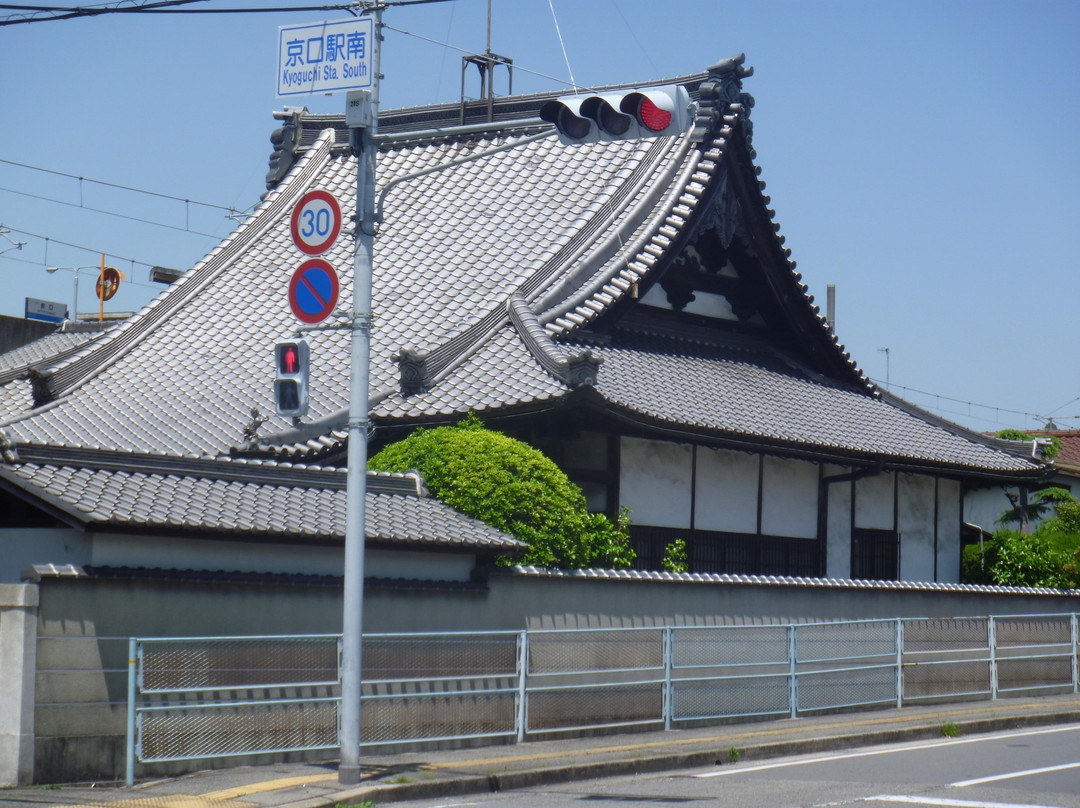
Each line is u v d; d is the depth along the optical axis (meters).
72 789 10.77
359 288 11.61
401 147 27.06
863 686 17.88
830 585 18.66
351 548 11.36
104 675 11.36
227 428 19.27
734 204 23.44
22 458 12.42
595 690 14.85
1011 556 25.17
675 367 21.91
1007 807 9.95
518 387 17.81
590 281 21.28
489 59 26.89
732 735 14.77
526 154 25.48
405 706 13.12
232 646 12.09
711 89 23.02
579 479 18.78
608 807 10.27
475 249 23.17
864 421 23.77
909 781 11.57
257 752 12.16
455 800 11.01
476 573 14.33
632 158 24.08
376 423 17.89
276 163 27.73
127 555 12.01
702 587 16.75
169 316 23.52
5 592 10.99
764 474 21.83
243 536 12.49
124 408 20.47
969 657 19.77
